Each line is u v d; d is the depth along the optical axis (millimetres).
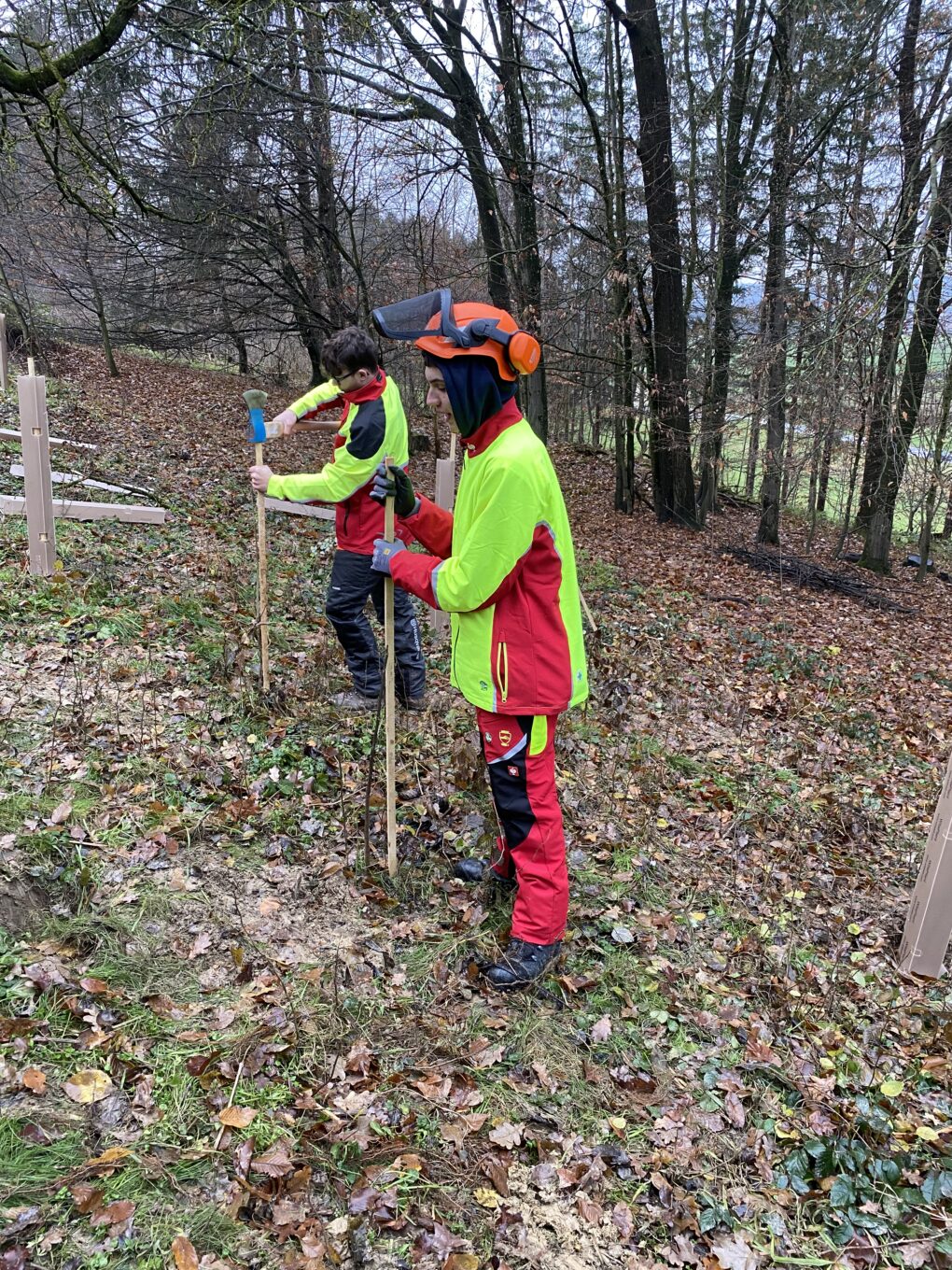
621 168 12672
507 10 10383
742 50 13445
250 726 3850
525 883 2680
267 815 3244
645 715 5727
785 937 3488
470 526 2420
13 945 2320
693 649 8008
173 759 3406
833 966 3357
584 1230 2021
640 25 11969
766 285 13375
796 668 7980
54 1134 1864
